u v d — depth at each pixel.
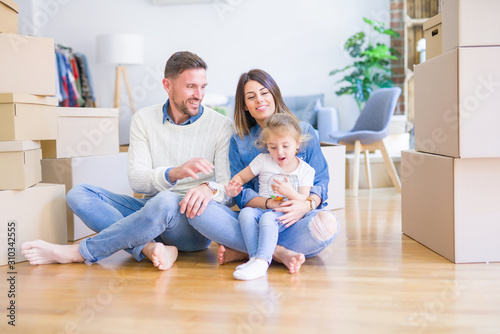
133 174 1.77
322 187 1.71
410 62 5.02
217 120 1.84
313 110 5.09
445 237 1.71
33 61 1.87
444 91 1.71
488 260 1.65
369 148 3.67
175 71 1.73
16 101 1.73
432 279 1.47
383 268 1.60
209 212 1.62
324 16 5.48
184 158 1.83
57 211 1.88
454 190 1.63
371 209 2.88
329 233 1.59
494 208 1.63
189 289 1.39
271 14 5.59
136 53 5.36
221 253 1.63
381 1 5.36
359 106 5.09
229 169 1.82
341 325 1.11
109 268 1.64
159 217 1.59
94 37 5.89
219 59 5.71
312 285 1.42
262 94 1.72
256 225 1.60
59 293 1.37
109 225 1.71
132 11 5.82
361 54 4.92
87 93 5.61
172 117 1.84
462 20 1.58
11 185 1.72
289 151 1.64
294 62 5.57
